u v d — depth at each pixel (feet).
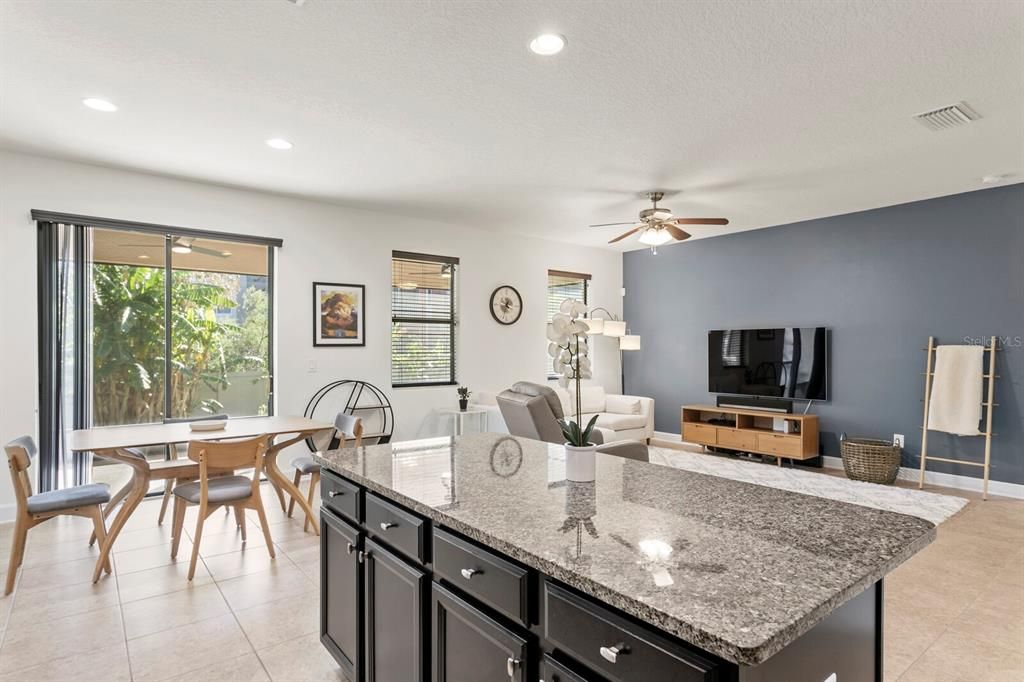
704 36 7.90
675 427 24.04
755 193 16.08
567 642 3.55
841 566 3.48
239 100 10.02
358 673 6.14
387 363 18.54
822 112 10.45
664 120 10.82
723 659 2.74
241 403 16.15
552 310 23.98
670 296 24.23
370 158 13.14
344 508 6.58
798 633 2.76
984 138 11.71
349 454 7.41
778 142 12.02
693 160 13.15
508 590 4.02
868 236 18.12
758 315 21.09
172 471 11.25
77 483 13.35
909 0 7.06
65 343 13.29
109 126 11.21
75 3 7.14
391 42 8.07
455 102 10.07
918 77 9.07
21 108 10.35
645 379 25.29
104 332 14.21
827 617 3.48
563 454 7.43
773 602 2.96
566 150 12.59
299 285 16.79
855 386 18.42
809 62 8.62
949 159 13.07
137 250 14.64
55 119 10.87
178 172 14.19
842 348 18.75
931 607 8.75
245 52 8.37
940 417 15.97
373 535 6.00
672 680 2.89
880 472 16.33
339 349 17.54
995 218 15.57
